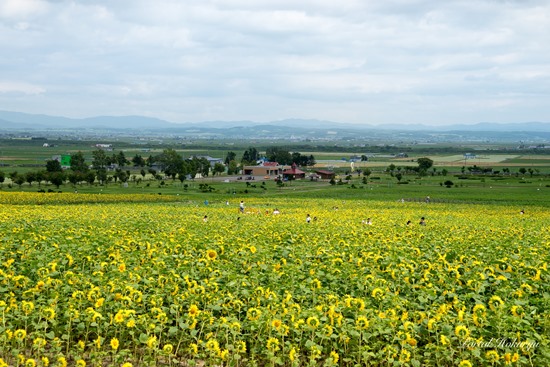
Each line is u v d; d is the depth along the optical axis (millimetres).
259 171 192000
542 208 82188
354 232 34906
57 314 15125
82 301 15625
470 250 27094
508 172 193750
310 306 16938
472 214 69625
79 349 13508
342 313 15391
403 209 77562
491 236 34781
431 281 19344
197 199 97188
